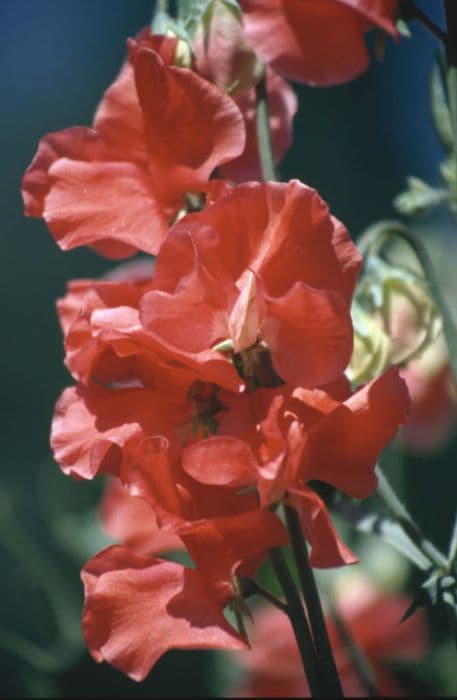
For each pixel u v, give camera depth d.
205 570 0.52
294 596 0.52
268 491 0.51
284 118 0.58
